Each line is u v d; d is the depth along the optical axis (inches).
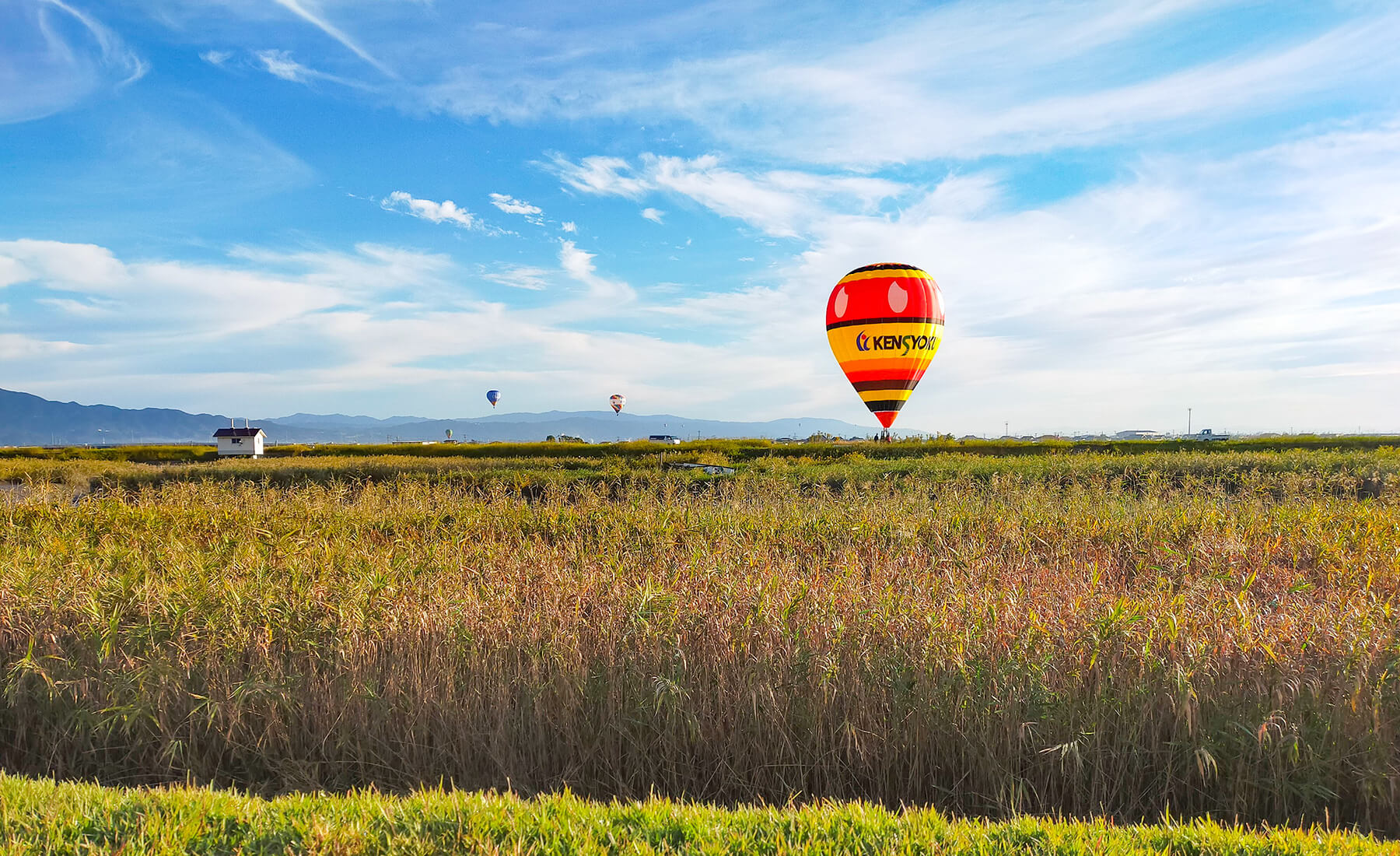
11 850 133.0
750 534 365.1
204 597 239.1
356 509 438.0
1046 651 203.0
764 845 137.9
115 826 141.6
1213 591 251.1
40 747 213.2
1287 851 139.5
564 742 206.2
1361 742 181.3
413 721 206.7
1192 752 185.2
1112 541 359.6
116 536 362.9
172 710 212.2
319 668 217.5
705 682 206.8
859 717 199.2
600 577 266.7
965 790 193.3
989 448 1107.3
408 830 141.4
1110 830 150.7
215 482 662.5
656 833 142.6
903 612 223.1
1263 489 526.9
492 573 273.4
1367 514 377.1
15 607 240.7
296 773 201.6
